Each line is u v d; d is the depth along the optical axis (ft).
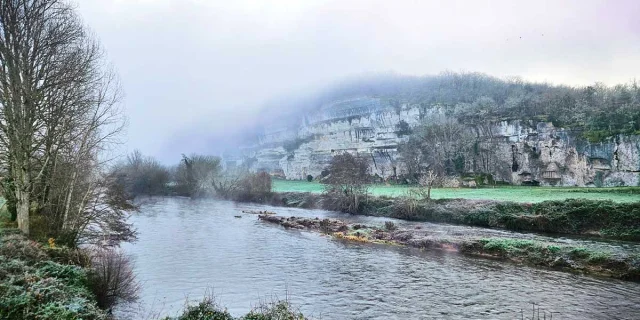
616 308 77.46
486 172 390.42
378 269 108.47
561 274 104.22
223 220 210.79
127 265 98.53
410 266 112.27
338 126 625.00
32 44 82.38
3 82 77.66
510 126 388.78
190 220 209.26
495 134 400.88
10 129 78.69
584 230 159.22
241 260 116.98
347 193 252.21
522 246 125.39
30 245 62.59
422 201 219.82
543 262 114.42
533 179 363.35
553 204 178.09
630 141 306.96
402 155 453.17
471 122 444.14
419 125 511.81
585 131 343.46
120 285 71.82
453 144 418.51
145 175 389.60
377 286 92.12
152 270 101.91
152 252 124.88
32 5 82.12
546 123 365.20
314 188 398.62
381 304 79.56
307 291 87.61
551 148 354.33
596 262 108.58
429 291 88.53
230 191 355.36
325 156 593.01
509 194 247.50
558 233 161.17
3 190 90.07
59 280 51.42
